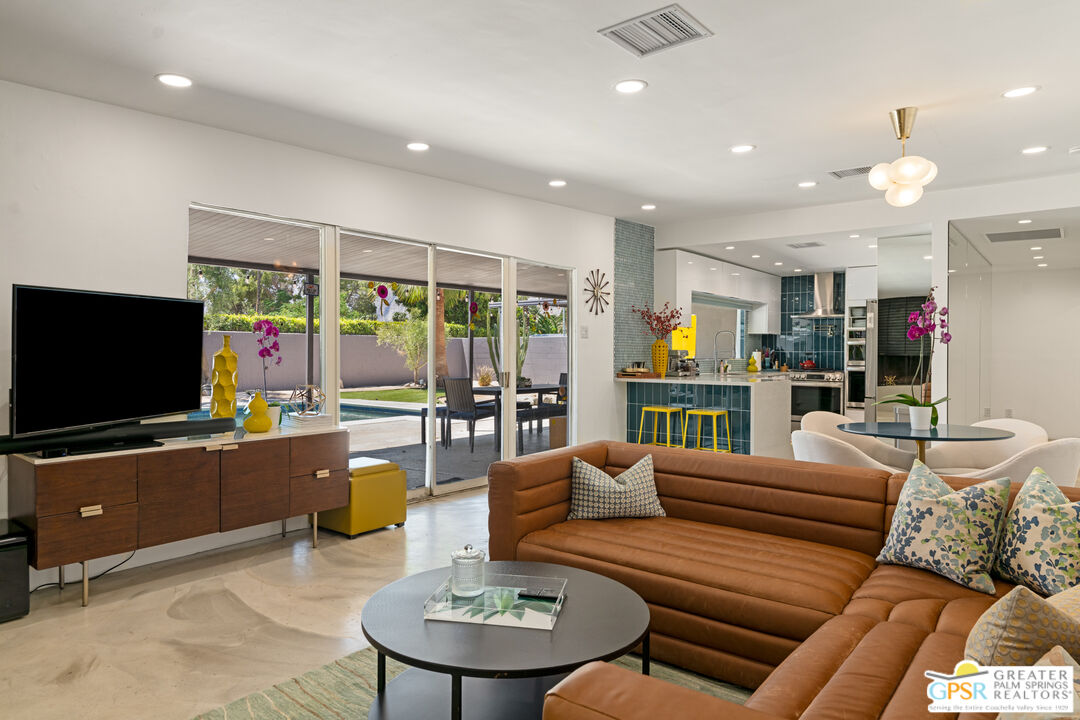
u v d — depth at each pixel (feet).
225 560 12.91
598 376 23.38
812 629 7.43
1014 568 7.66
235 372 13.56
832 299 33.30
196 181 13.53
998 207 18.49
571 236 22.20
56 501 10.12
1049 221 19.11
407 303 17.71
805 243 23.95
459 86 11.69
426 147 15.28
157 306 12.17
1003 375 20.67
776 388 23.15
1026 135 14.32
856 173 17.61
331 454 13.92
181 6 8.90
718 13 9.11
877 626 6.77
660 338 24.30
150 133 12.91
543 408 21.67
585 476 11.17
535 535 10.27
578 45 10.12
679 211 22.67
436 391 18.51
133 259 12.67
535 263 21.21
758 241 23.47
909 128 12.92
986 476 11.79
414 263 17.87
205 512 11.86
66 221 11.87
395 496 15.07
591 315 23.06
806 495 9.84
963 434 13.28
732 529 10.36
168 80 11.34
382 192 16.80
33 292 10.06
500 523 10.40
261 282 14.78
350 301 16.42
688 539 9.80
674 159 16.31
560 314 22.21
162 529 11.30
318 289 15.81
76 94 11.93
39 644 9.30
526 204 20.65
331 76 11.24
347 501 14.24
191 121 13.43
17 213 11.35
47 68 10.82
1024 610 4.17
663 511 11.23
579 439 22.63
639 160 16.40
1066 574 7.18
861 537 9.31
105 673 8.50
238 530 13.96
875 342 28.27
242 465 12.41
